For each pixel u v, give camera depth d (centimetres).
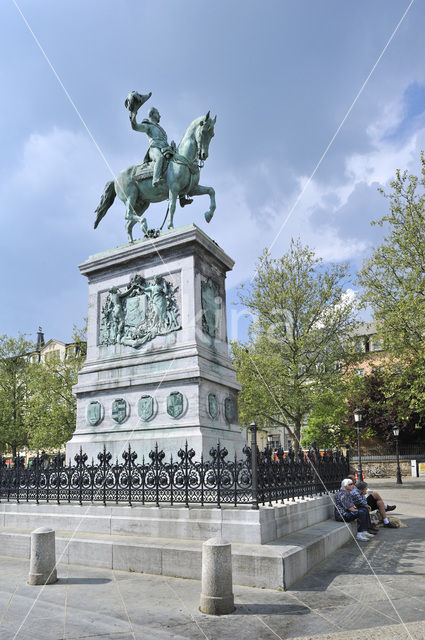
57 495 785
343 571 631
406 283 2347
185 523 647
